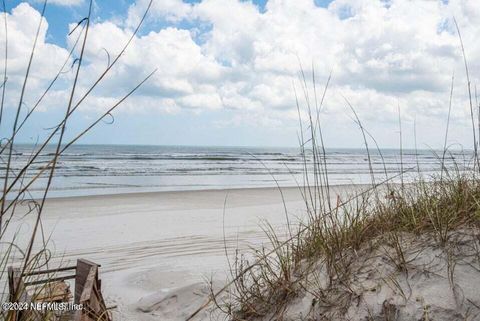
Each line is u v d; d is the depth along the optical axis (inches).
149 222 434.6
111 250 315.9
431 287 95.7
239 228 392.2
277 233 345.1
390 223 126.1
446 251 102.9
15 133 61.1
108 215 478.3
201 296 179.6
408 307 93.3
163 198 632.4
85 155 1974.7
